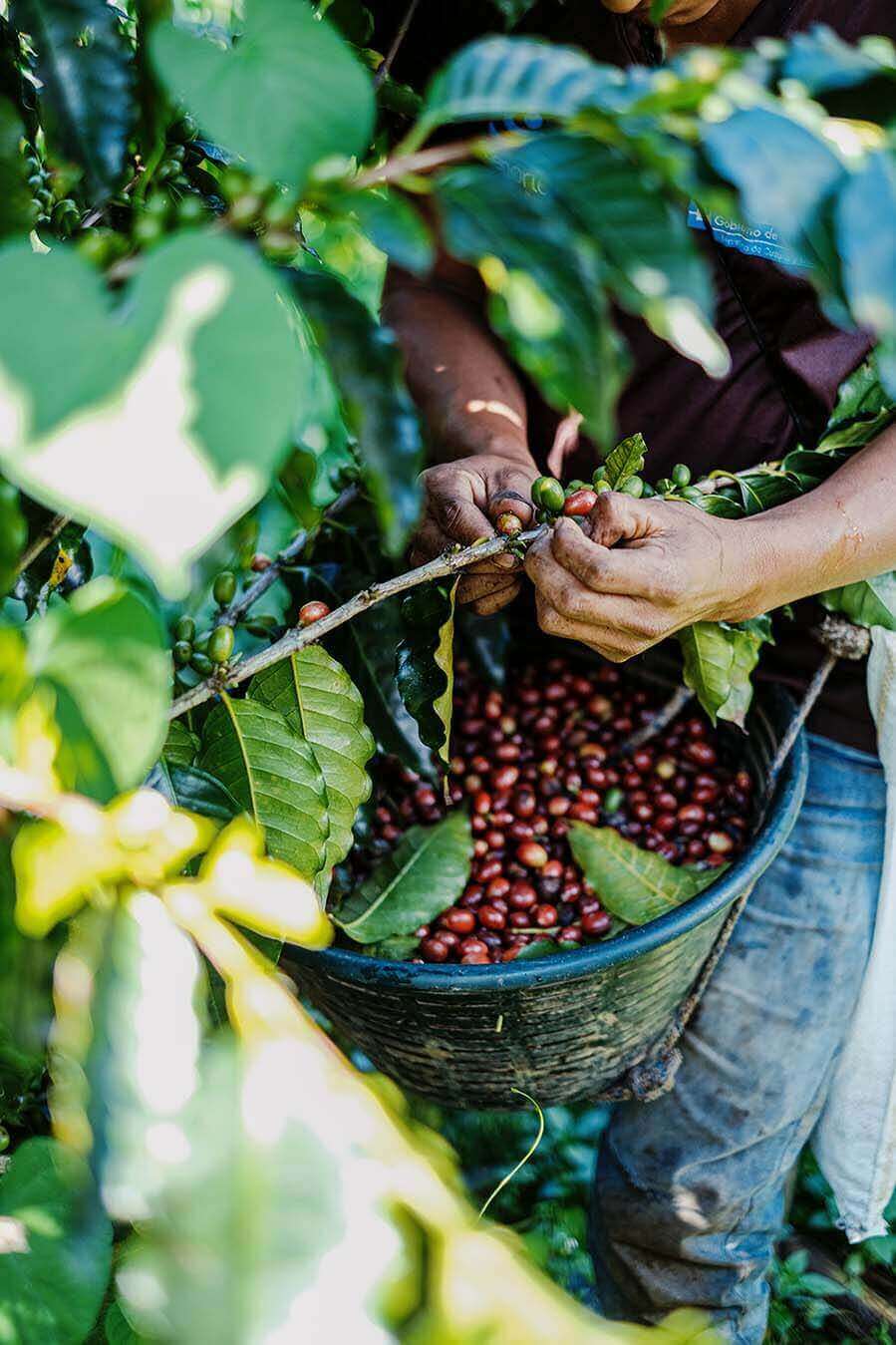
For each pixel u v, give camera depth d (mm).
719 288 1432
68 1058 524
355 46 1101
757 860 1298
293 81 467
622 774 1573
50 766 506
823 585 1268
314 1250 443
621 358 531
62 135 775
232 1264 439
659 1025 1427
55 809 503
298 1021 487
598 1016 1287
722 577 1144
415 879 1397
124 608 504
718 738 1655
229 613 1215
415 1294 475
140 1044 479
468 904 1413
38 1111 1097
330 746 1154
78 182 863
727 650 1340
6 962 605
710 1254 1655
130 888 518
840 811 1584
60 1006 522
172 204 768
